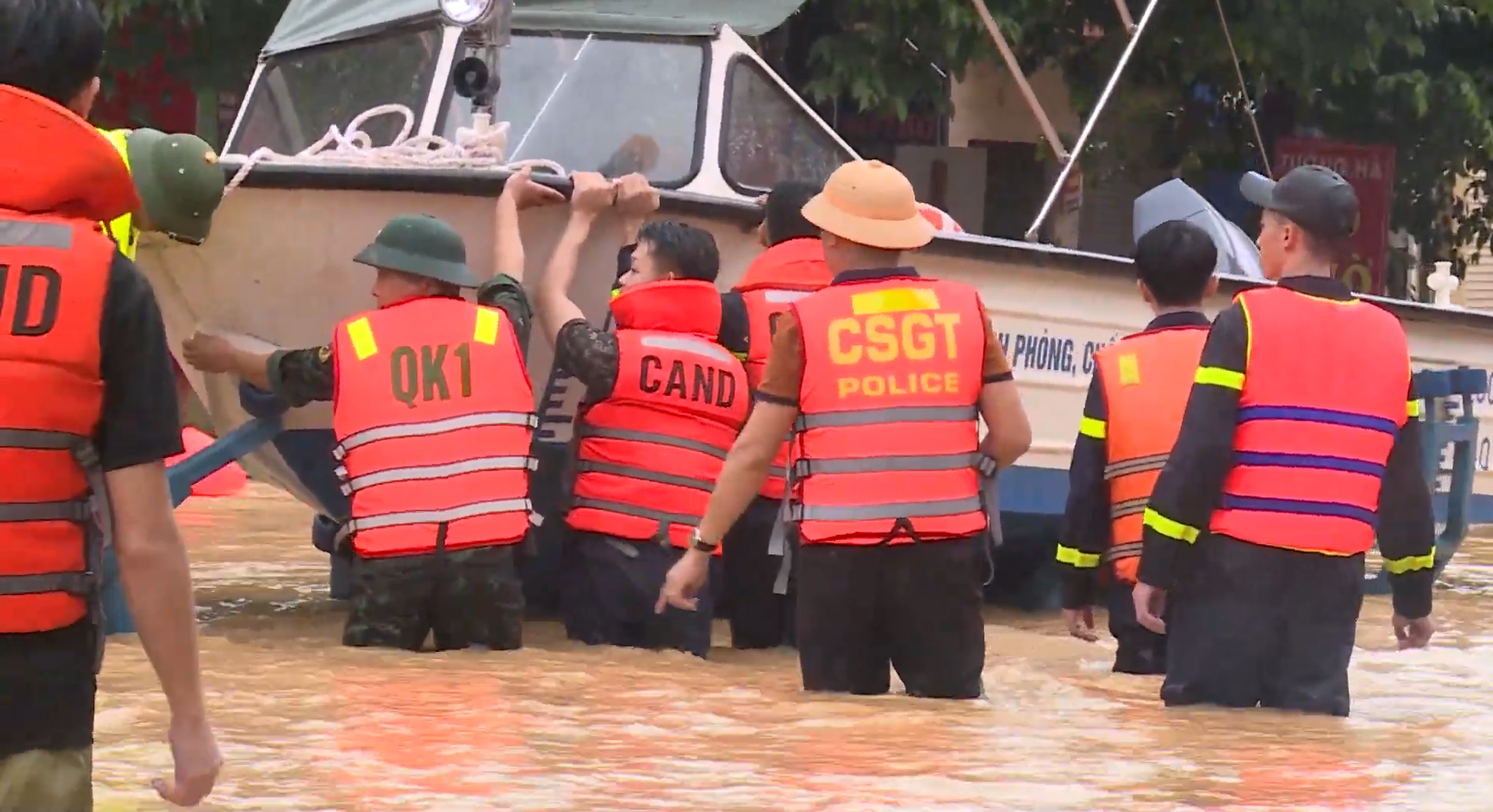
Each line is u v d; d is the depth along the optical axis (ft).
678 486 25.85
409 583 24.30
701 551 21.63
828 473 20.97
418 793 16.17
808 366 20.90
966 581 21.17
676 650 25.80
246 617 28.53
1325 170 20.52
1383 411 20.29
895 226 21.06
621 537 25.73
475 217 25.95
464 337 24.49
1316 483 20.20
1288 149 66.44
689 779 16.99
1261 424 20.20
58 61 10.93
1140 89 62.64
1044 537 33.83
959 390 21.04
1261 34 59.82
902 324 21.03
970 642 21.36
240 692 20.85
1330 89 66.39
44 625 10.68
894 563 21.02
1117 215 69.51
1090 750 18.72
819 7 56.44
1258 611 20.45
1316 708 20.61
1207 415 20.08
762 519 27.17
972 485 21.17
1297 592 20.42
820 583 21.18
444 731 18.88
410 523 24.17
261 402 26.53
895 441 20.93
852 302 21.04
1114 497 24.09
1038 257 31.32
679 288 25.84
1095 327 33.27
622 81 28.89
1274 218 20.54
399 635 24.54
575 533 26.05
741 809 15.85
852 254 21.27
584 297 27.17
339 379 24.41
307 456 27.61
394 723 19.22
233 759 17.30
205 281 25.76
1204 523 20.34
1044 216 34.76
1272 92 66.39
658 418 25.79
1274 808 16.40
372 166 25.14
